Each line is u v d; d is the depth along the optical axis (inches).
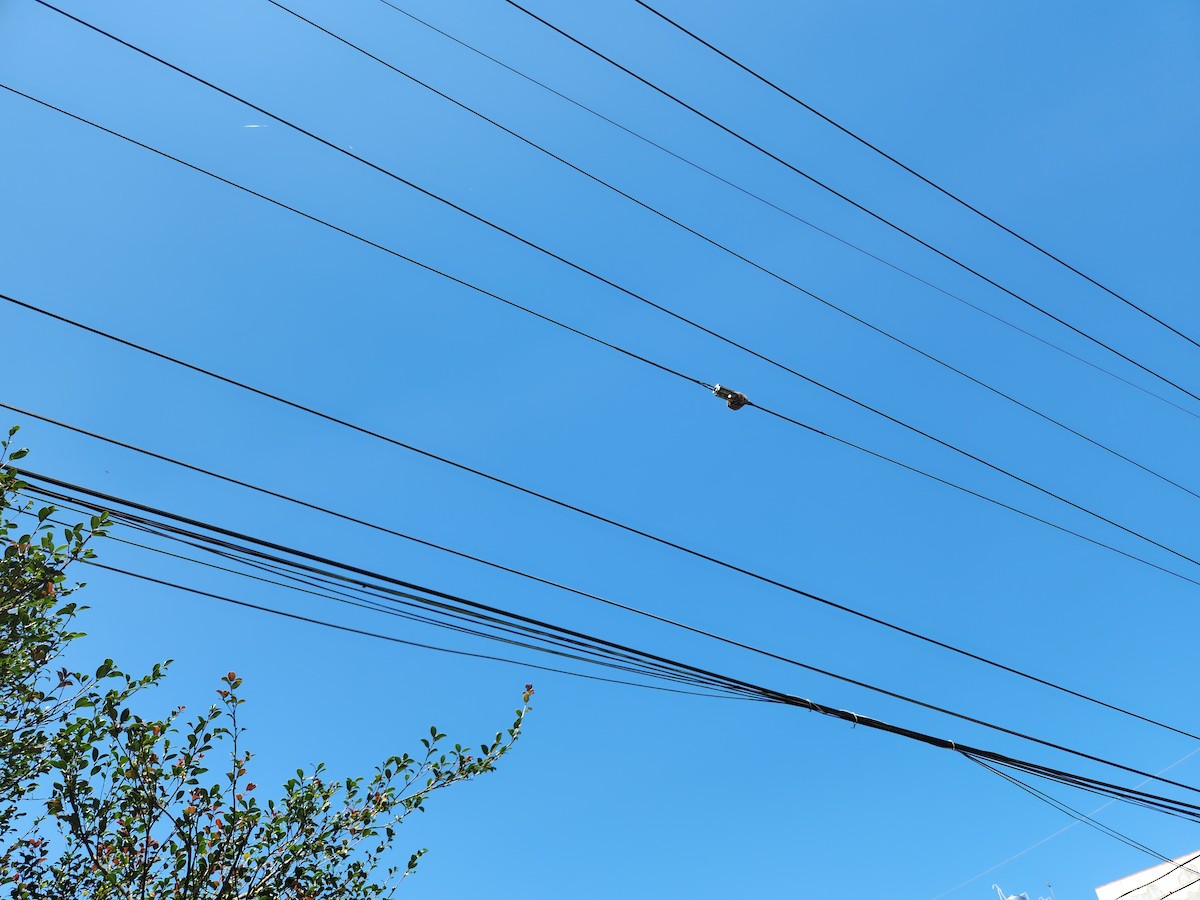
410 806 309.1
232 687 301.0
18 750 259.4
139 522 257.6
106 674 269.1
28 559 247.4
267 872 283.6
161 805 281.7
